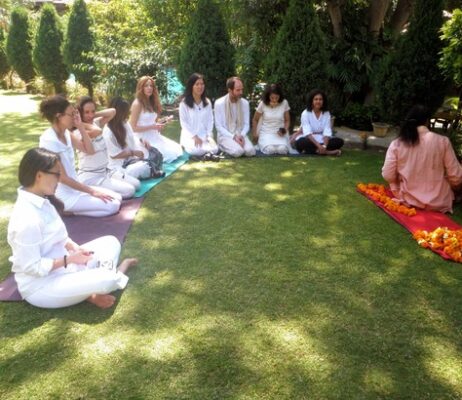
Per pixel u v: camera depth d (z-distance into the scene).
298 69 6.34
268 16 7.31
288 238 3.50
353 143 6.20
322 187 4.63
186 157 5.60
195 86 5.59
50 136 3.45
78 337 2.36
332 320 2.53
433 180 4.05
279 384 2.08
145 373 2.13
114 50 8.25
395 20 7.85
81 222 3.70
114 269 2.74
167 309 2.60
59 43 9.84
